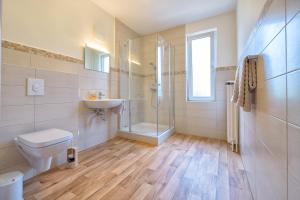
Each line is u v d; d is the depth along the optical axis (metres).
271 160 0.79
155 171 1.55
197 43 2.95
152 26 3.06
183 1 2.26
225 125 2.65
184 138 2.72
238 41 2.15
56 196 1.18
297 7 0.52
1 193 0.98
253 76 1.08
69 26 1.95
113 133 2.72
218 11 2.53
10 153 1.32
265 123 0.88
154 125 2.87
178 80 3.09
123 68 2.89
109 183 1.35
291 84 0.56
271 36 0.77
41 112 1.55
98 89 2.40
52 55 1.75
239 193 1.22
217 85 2.69
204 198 1.16
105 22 2.52
